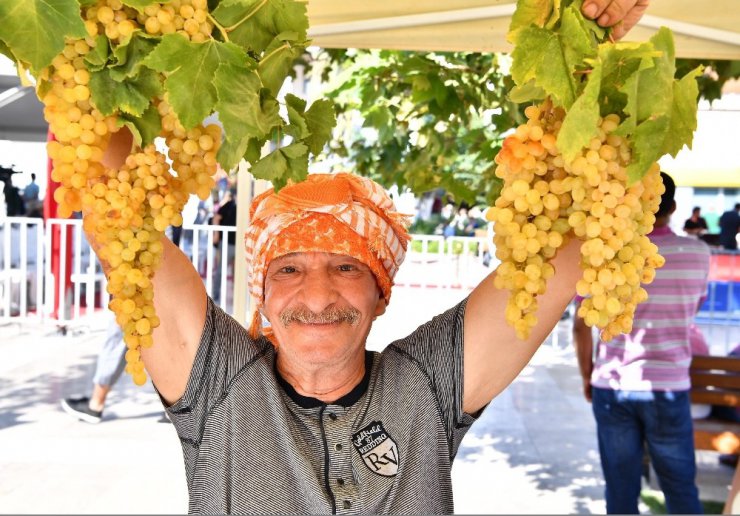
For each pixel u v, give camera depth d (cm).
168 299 183
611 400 401
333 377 187
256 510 173
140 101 103
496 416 684
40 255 945
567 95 96
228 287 1045
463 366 189
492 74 408
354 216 186
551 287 169
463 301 199
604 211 99
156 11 101
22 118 874
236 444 180
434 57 419
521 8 106
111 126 105
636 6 121
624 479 404
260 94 108
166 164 108
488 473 539
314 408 185
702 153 1087
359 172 508
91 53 100
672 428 391
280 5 113
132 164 106
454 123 430
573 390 777
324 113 119
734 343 1105
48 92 103
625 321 104
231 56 103
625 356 395
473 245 1182
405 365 192
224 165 108
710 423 491
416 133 469
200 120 103
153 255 109
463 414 191
